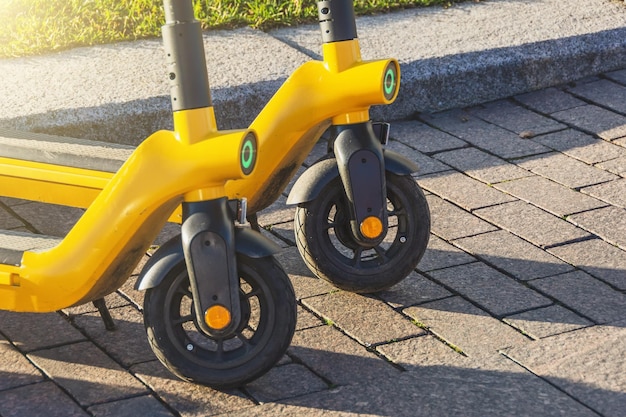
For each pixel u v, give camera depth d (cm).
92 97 533
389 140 565
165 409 337
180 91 320
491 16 666
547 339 373
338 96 369
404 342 375
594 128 574
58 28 619
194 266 326
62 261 342
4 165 414
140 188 326
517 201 490
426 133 573
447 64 598
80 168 410
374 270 400
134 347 374
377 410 333
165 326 338
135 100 532
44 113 512
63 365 362
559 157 539
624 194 496
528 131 570
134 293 414
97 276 341
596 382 345
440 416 329
